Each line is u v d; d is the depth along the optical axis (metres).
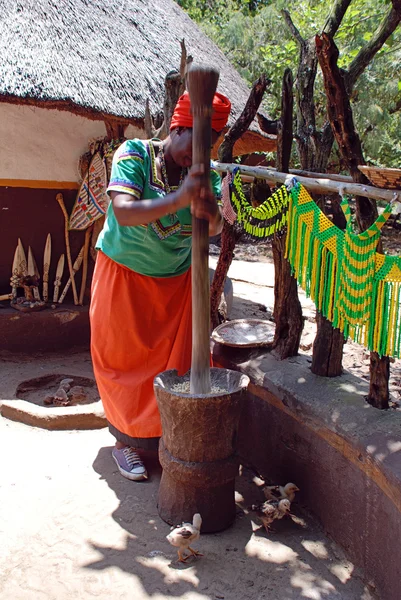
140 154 2.47
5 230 4.77
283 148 2.93
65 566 2.35
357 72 3.25
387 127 12.89
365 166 2.08
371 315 2.20
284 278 3.05
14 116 4.57
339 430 2.43
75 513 2.69
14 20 4.32
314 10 9.87
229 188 2.85
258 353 3.27
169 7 6.94
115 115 4.16
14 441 3.35
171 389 2.66
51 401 3.92
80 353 4.85
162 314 2.90
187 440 2.47
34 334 4.74
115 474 3.04
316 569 2.38
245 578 2.31
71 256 5.07
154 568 2.35
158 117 4.36
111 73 4.42
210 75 1.97
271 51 12.12
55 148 4.77
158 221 2.58
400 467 2.07
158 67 4.91
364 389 2.73
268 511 2.53
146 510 2.74
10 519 2.62
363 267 2.20
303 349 4.52
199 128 2.02
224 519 2.61
